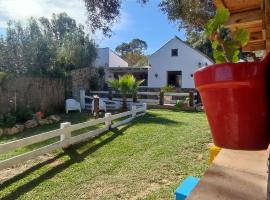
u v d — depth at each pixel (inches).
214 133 40.2
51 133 258.4
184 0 237.1
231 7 71.9
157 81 987.9
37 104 545.0
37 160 245.3
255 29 85.3
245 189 70.4
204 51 938.7
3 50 641.6
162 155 255.4
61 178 206.2
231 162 93.6
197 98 617.0
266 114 37.1
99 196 177.5
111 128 364.8
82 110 626.8
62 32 1021.2
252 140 37.4
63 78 628.1
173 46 962.7
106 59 1161.4
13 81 487.2
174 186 188.1
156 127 374.9
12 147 213.5
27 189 187.9
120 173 215.0
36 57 666.8
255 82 35.6
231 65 36.2
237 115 37.1
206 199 65.2
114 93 679.1
